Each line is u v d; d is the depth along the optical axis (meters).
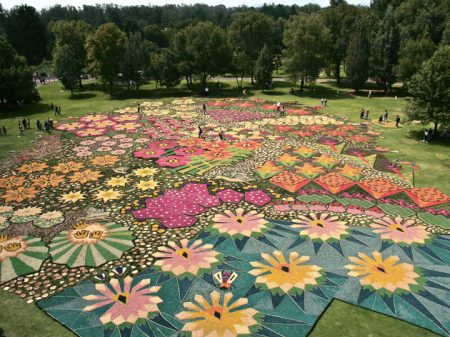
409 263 22.66
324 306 19.38
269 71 75.25
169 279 21.31
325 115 56.03
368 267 22.28
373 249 23.95
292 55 73.69
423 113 42.38
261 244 24.48
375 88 79.44
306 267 22.31
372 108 60.28
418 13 89.06
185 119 54.62
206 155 40.00
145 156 39.78
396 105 62.41
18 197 30.83
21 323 18.22
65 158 39.41
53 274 21.73
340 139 44.94
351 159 38.50
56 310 19.06
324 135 46.47
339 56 81.31
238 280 21.25
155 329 17.98
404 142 43.62
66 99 70.31
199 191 31.80
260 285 20.84
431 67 41.91
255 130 48.84
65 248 24.06
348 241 24.75
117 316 18.70
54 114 58.09
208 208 29.03
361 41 70.62
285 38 74.31
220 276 21.55
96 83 86.56
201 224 26.83
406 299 19.83
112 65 71.19
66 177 34.75
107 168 36.78
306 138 45.41
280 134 47.09
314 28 70.88
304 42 71.00
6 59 61.59
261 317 18.67
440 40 77.12
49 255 23.39
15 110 61.16
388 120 53.03
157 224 26.81
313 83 78.56
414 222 26.97
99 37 69.38
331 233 25.62
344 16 85.44
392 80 72.12
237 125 51.25
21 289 20.53
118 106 63.25
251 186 32.66
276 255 23.39
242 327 18.09
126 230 26.08
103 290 20.47
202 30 73.81
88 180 34.06
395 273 21.78
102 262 22.75
